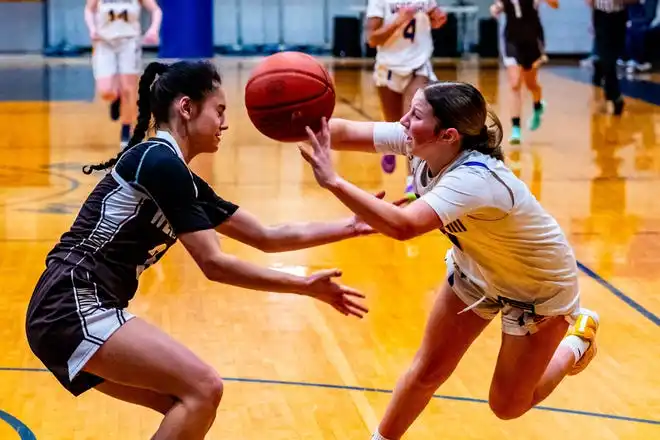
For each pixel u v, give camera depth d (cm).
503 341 402
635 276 706
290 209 896
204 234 354
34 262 732
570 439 457
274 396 501
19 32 2431
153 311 629
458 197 358
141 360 345
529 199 376
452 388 514
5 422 470
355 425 469
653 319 619
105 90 1168
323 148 358
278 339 582
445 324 410
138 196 353
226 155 1187
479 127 366
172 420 347
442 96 362
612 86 1488
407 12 909
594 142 1272
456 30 2322
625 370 539
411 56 928
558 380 434
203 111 369
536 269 382
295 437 456
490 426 470
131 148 365
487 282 396
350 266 730
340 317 621
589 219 869
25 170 1066
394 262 741
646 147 1236
